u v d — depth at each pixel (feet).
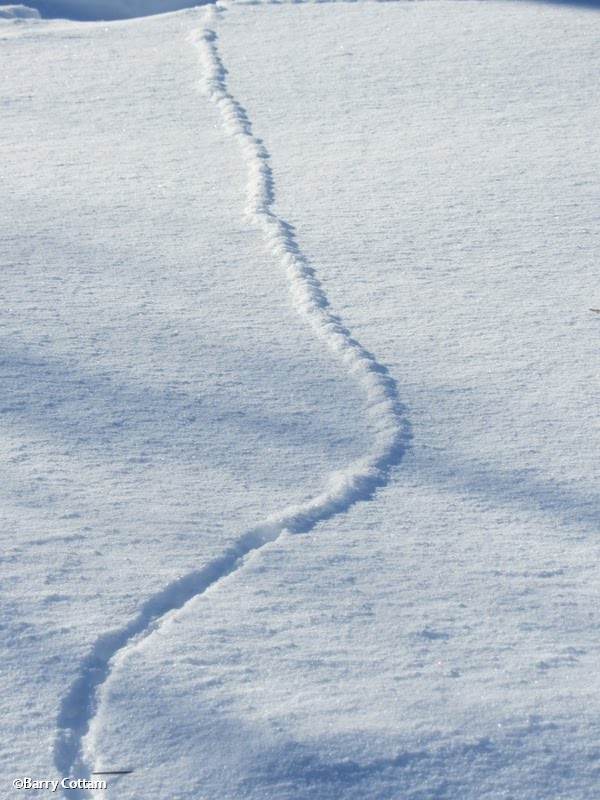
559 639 12.04
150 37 36.88
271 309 19.81
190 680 11.13
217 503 14.24
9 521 13.50
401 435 15.99
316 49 34.94
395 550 13.47
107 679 11.14
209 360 17.90
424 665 11.50
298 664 11.42
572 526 14.10
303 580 12.83
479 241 22.56
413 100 30.60
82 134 28.55
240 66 33.58
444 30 36.50
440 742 10.46
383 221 23.44
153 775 10.04
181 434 15.79
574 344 18.66
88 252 21.79
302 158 26.91
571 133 28.22
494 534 13.88
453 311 19.77
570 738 10.60
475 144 27.55
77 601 12.19
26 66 34.09
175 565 12.91
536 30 36.29
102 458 15.06
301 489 14.66
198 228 23.12
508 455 15.61
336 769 10.13
